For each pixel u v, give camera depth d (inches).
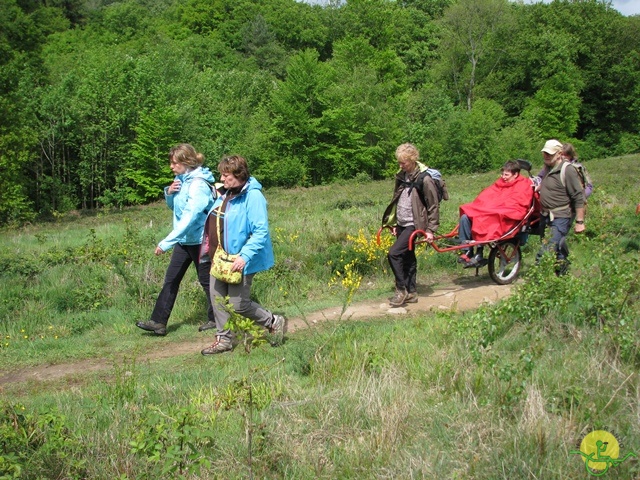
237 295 244.7
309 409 175.9
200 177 268.1
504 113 2198.6
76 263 404.2
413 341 227.1
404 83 2369.6
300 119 1620.3
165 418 167.2
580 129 2539.4
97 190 1384.1
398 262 306.7
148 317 319.3
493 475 136.7
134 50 2176.4
